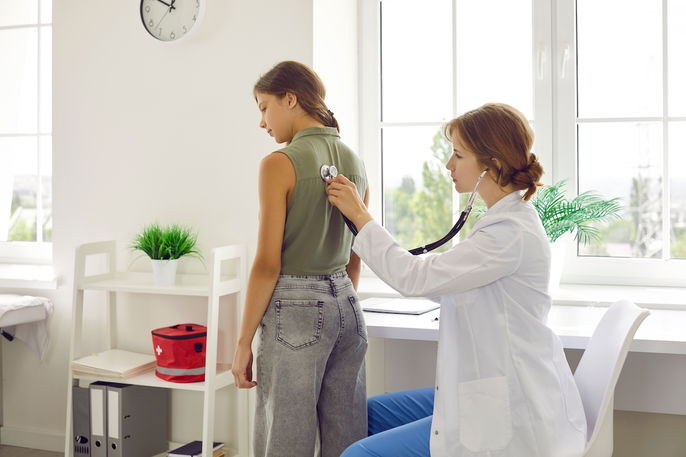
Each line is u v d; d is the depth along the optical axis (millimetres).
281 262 1707
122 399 2688
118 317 2963
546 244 1492
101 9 2918
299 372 1648
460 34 2859
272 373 1667
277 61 2678
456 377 1484
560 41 2715
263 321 1708
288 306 1672
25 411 3154
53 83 3002
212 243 2807
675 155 2674
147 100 2869
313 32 2619
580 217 2354
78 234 2996
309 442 1668
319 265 1717
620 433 2455
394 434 1625
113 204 2943
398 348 2551
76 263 2744
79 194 2990
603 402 1481
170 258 2652
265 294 1683
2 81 3490
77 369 2697
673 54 2658
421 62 2926
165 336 2564
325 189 1702
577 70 2740
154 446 2842
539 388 1447
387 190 2996
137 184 2902
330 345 1706
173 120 2836
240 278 2697
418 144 2947
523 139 1498
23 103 3463
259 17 2695
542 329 1483
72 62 2973
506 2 2805
